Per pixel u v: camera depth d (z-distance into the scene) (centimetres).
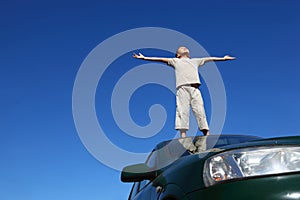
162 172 277
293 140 221
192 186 210
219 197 192
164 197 232
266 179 193
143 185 329
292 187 185
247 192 189
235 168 202
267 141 223
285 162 200
